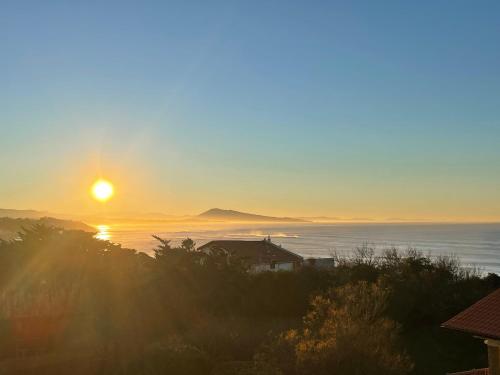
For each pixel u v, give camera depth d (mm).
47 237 36281
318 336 20922
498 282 43562
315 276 39219
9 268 33500
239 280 36750
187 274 35344
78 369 23375
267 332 29281
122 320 29375
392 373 19312
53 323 26406
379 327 21094
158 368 22828
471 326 16625
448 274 43094
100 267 33469
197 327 30688
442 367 30266
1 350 24531
